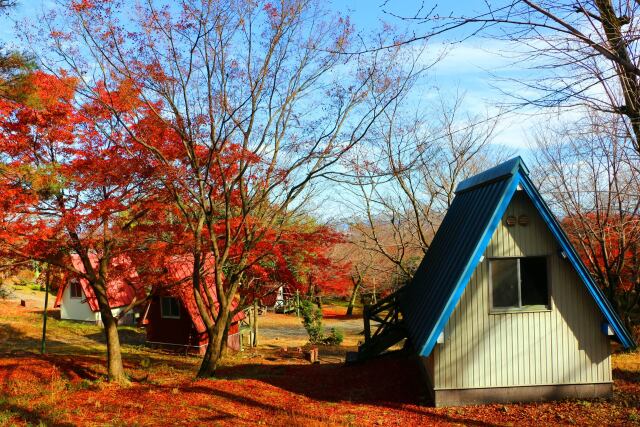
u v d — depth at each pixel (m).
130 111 12.84
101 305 14.14
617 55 5.90
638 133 7.56
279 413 10.49
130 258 14.41
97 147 12.59
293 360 22.58
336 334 29.92
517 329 10.86
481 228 10.59
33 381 13.79
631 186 14.58
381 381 13.46
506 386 10.80
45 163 11.98
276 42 13.55
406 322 13.80
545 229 10.92
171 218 14.75
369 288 27.53
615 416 9.64
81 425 9.53
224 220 15.00
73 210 11.80
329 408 10.97
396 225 21.16
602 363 10.90
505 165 11.28
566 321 10.92
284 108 14.32
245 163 13.38
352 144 13.95
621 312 17.75
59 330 30.23
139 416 10.23
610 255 18.19
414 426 9.45
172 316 25.89
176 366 18.59
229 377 15.73
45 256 13.30
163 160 12.57
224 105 12.78
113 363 14.12
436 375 10.73
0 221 10.85
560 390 10.86
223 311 14.70
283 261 16.33
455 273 10.82
